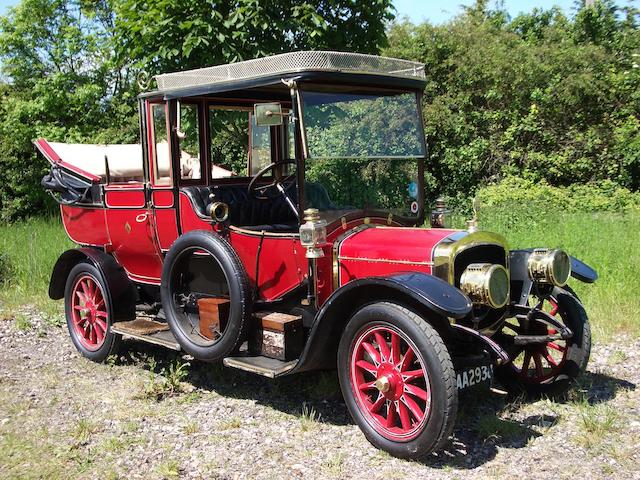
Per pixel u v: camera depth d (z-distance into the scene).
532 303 5.29
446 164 13.80
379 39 8.45
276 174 5.31
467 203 12.69
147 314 5.88
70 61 15.45
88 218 5.98
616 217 10.59
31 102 14.38
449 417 3.52
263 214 5.40
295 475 3.62
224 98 5.23
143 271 5.67
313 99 4.28
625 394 4.65
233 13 7.50
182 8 7.62
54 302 7.76
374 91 4.61
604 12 16.23
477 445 3.95
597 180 13.57
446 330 4.00
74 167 6.14
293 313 4.60
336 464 3.71
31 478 3.64
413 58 14.22
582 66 14.05
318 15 7.62
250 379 5.20
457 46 14.28
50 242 10.34
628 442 3.90
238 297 4.46
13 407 4.68
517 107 13.92
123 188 5.55
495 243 4.23
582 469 3.60
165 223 5.25
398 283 3.68
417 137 4.95
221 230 4.84
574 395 4.57
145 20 7.75
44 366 5.67
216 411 4.59
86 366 5.68
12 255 9.48
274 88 4.92
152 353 5.94
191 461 3.82
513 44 14.94
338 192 4.45
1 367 5.63
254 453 3.91
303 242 4.13
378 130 4.67
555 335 4.27
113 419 4.46
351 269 4.30
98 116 14.88
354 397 4.00
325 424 4.32
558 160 13.39
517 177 13.22
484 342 4.02
